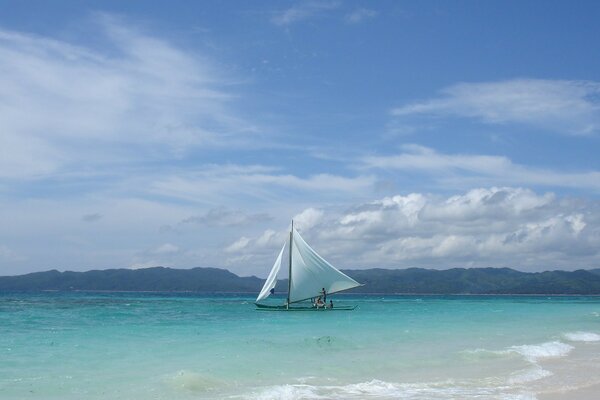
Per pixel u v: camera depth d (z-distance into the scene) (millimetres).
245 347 24625
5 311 52875
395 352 24219
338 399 15234
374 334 31422
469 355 23328
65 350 23375
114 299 103750
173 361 20781
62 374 18172
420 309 69375
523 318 50312
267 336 29594
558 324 42781
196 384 16609
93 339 27391
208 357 21781
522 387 17141
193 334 30500
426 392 16234
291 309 58344
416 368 20453
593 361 22844
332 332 32562
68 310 55625
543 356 23844
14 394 15328
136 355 22156
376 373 19375
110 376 17875
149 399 14930
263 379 17891
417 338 29859
